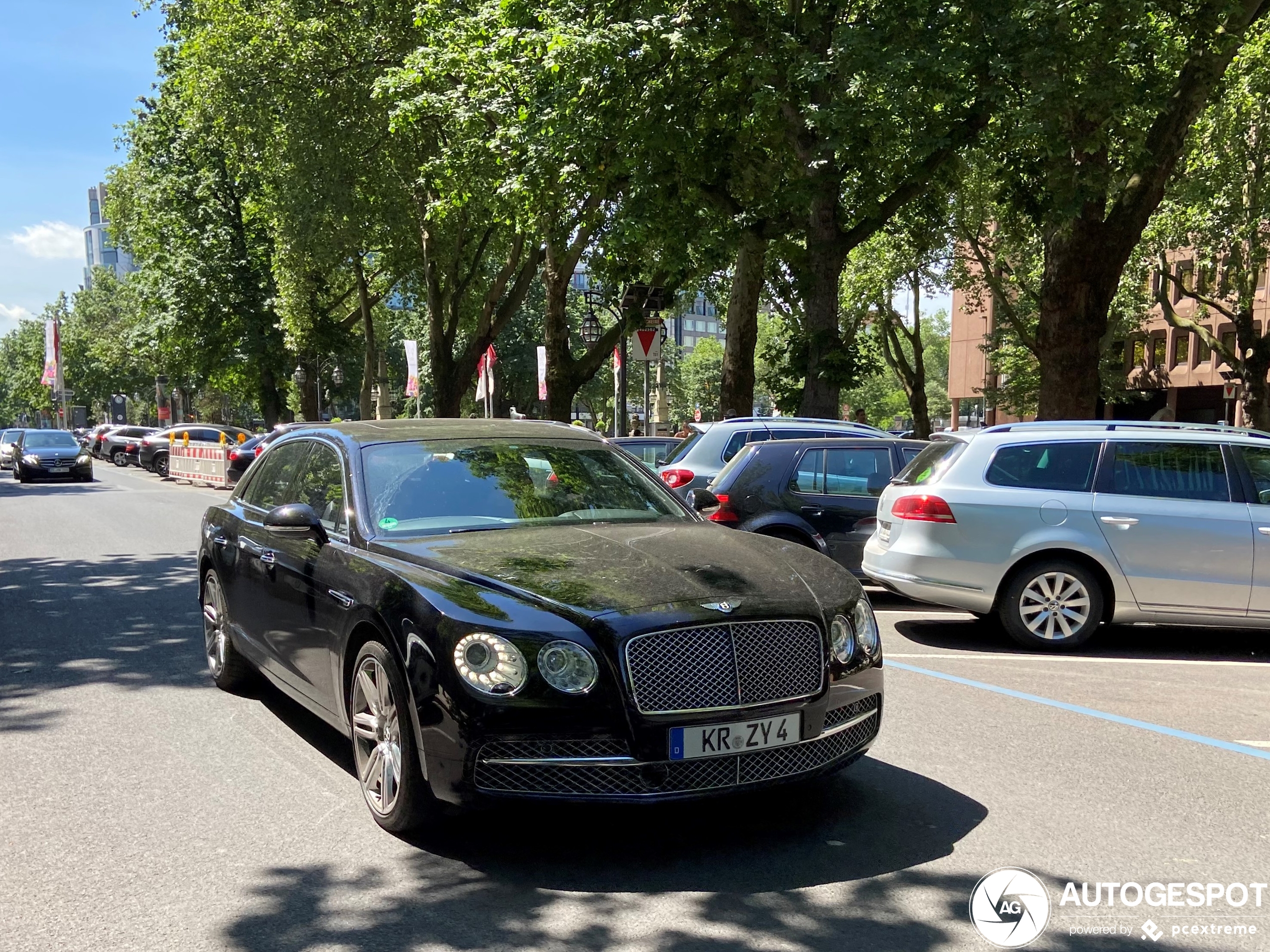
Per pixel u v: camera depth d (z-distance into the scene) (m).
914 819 4.26
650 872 3.73
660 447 13.93
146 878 3.69
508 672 3.66
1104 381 45.50
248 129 27.62
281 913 3.41
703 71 16.08
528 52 15.87
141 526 16.94
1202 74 14.59
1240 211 25.55
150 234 41.28
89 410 102.69
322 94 26.70
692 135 16.11
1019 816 4.31
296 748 5.24
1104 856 3.90
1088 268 15.14
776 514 9.45
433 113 20.22
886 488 8.77
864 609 4.38
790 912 3.41
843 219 19.34
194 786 4.66
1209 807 4.44
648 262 20.39
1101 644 8.07
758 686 3.83
